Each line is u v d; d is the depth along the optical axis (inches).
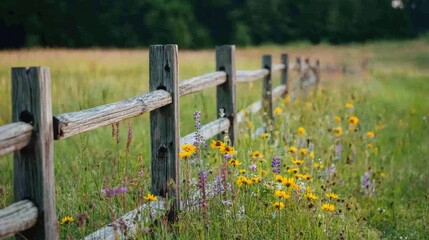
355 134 291.6
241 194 171.3
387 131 370.3
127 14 2281.0
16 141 105.0
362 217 207.8
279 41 2672.2
